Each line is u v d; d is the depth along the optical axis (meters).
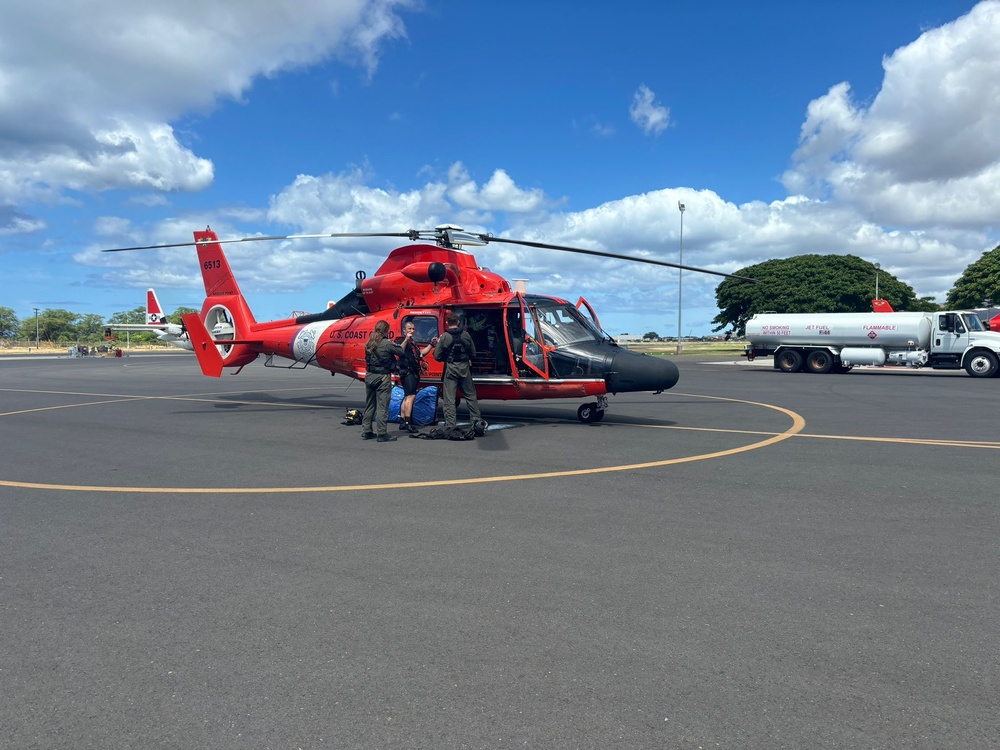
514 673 3.01
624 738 2.51
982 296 53.56
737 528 5.18
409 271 10.91
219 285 15.34
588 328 11.44
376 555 4.65
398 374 10.77
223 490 6.68
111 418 12.78
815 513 5.59
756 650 3.20
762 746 2.45
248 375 28.88
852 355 26.91
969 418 11.98
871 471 7.27
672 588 3.98
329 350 13.27
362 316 12.87
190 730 2.61
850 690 2.84
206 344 14.27
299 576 4.27
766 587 3.98
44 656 3.23
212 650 3.27
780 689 2.85
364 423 9.88
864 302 55.97
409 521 5.48
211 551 4.78
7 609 3.79
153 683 2.97
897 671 2.99
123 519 5.65
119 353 62.59
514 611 3.68
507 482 6.89
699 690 2.84
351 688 2.90
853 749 2.43
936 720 2.62
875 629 3.41
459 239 11.20
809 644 3.26
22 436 10.52
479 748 2.46
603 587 4.01
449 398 9.83
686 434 10.09
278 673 3.04
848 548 4.68
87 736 2.57
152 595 3.98
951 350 25.44
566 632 3.41
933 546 4.71
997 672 2.98
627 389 10.56
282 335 14.17
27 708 2.78
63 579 4.25
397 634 3.42
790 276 58.16
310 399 16.58
